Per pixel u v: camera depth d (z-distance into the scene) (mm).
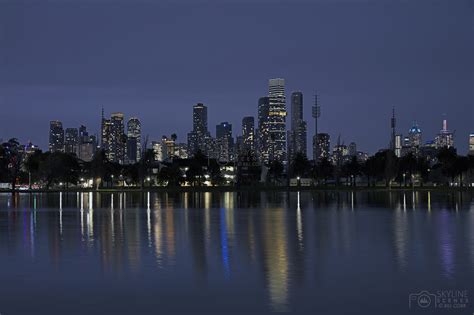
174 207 71438
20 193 145500
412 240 32406
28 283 19844
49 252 27719
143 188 171000
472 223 44125
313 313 15609
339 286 19094
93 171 175125
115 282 19984
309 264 23672
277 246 29844
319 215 54344
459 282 19641
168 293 18172
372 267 22812
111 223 45344
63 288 19000
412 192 138875
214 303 16797
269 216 53312
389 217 51156
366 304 16562
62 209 67375
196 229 39875
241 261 24594
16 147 187750
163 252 27625
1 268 22953
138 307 16391
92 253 27328
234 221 47031
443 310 15914
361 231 37875
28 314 15742
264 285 19328
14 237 34719
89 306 16562
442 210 61844
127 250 28391
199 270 22359
